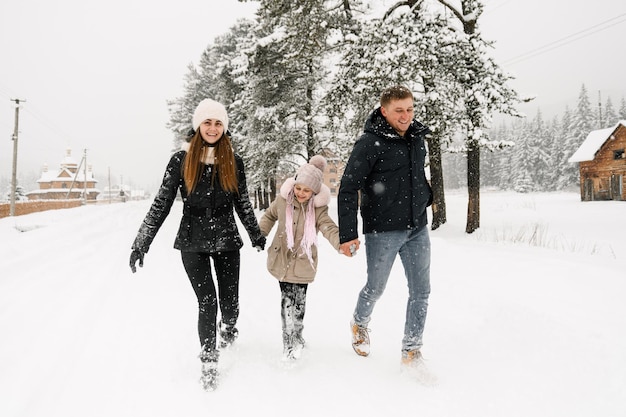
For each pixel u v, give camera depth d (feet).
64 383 8.69
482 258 19.42
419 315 8.96
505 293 13.50
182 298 15.46
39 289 16.79
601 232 41.75
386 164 8.83
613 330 9.78
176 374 9.11
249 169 73.10
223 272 9.81
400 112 8.72
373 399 7.94
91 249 28.12
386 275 9.26
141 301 15.03
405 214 8.86
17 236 34.42
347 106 43.34
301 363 9.64
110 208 99.76
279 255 9.82
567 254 23.58
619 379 7.83
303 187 9.55
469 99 38.86
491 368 9.02
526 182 231.30
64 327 12.16
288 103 63.41
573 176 220.84
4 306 14.35
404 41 35.65
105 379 8.87
